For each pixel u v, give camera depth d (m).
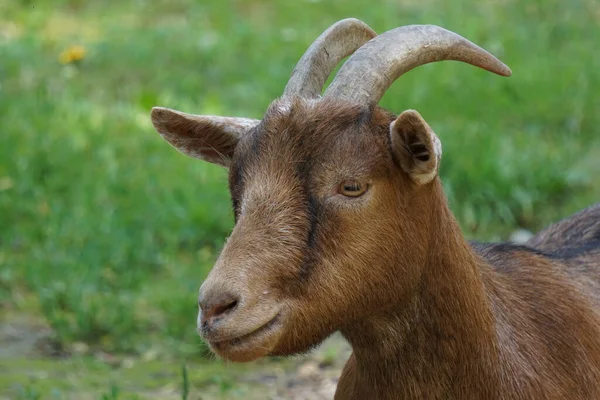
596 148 25.94
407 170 10.71
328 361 17.75
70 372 17.17
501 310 11.85
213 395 16.56
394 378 11.59
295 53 32.44
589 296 12.69
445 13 35.59
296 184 10.62
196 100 29.03
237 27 35.09
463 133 25.31
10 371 17.08
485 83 28.73
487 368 11.52
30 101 28.19
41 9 37.97
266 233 10.47
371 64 11.10
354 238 10.67
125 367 17.48
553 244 14.28
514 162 24.05
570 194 23.56
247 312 10.21
